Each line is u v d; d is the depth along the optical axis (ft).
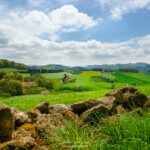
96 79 553.64
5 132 10.73
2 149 9.42
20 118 14.93
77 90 369.50
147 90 59.47
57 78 521.24
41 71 641.81
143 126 11.84
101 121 15.28
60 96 76.69
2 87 344.28
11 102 69.67
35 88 381.19
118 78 593.83
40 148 10.90
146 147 8.84
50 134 13.14
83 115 18.29
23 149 10.02
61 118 17.63
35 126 14.70
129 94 26.18
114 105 21.20
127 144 9.87
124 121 13.35
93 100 22.68
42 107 21.34
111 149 9.82
